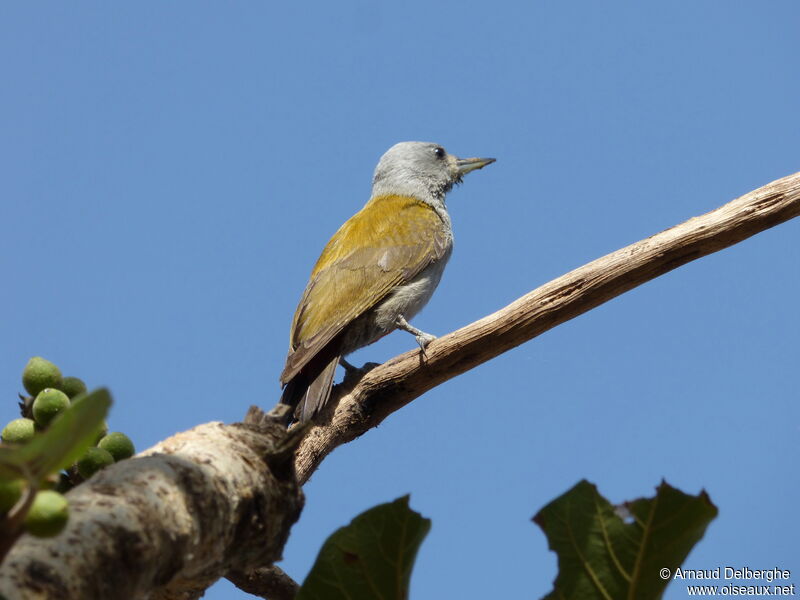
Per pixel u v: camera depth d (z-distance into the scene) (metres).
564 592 6.30
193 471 5.55
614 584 6.29
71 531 4.64
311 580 6.18
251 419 6.58
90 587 4.51
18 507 3.79
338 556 6.18
